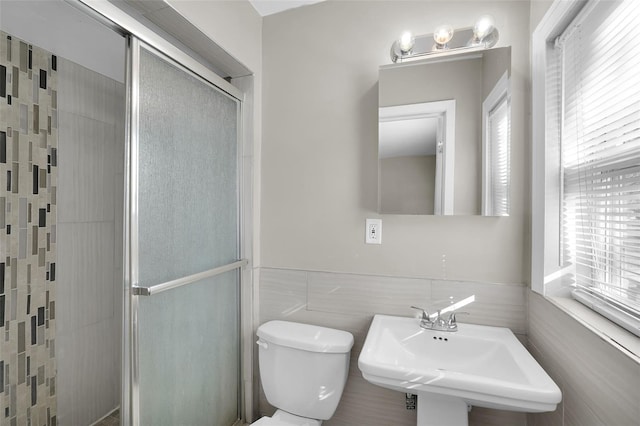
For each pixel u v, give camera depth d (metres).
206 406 1.50
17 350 1.57
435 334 1.39
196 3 1.32
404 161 1.52
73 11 1.48
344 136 1.69
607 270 1.03
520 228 1.44
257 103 1.81
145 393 1.15
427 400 1.20
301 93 1.77
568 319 1.05
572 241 1.25
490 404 1.03
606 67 0.99
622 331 0.89
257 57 1.80
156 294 1.21
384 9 1.63
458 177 1.45
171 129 1.27
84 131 1.88
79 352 1.87
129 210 1.08
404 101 1.52
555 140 1.29
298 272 1.77
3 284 1.51
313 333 1.58
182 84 1.33
